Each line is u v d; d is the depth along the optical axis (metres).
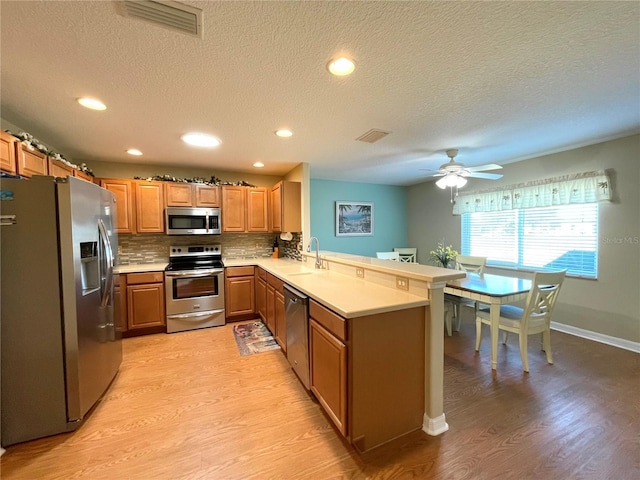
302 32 1.25
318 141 2.85
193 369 2.57
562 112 2.20
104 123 2.29
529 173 3.70
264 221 4.21
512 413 1.92
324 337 1.80
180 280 3.52
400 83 1.72
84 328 1.86
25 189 1.69
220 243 4.30
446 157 3.56
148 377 2.43
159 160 3.57
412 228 5.81
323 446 1.65
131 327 3.31
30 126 2.33
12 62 1.44
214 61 1.47
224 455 1.59
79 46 1.32
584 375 2.40
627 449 1.59
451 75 1.63
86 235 1.92
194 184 3.78
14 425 1.67
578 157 3.21
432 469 1.48
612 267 3.01
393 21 1.19
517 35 1.29
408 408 1.76
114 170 3.65
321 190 5.21
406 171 4.45
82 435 1.75
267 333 3.45
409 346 1.75
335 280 2.51
